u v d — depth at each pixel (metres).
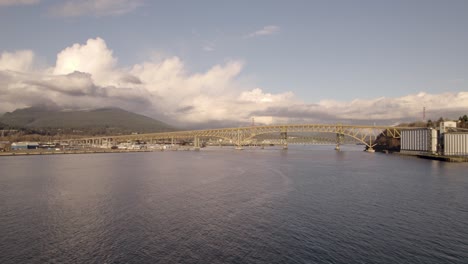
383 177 88.44
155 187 71.50
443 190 68.56
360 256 34.59
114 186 72.75
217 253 35.16
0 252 35.59
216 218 47.03
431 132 176.38
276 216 48.09
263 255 34.69
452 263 33.19
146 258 34.06
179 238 39.28
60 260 33.75
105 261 33.44
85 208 52.53
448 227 43.69
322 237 39.72
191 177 87.88
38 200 58.31
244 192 65.62
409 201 57.88
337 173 97.31
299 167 116.06
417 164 129.88
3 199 59.16
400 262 33.38
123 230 42.00
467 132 159.00
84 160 151.00
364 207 53.41
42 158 164.88
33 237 39.75
